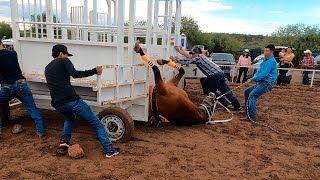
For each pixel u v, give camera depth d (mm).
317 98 10625
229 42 40031
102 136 4500
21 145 4875
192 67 8266
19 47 6105
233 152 4902
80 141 5109
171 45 9070
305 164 4582
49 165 4184
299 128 6594
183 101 5777
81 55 5816
